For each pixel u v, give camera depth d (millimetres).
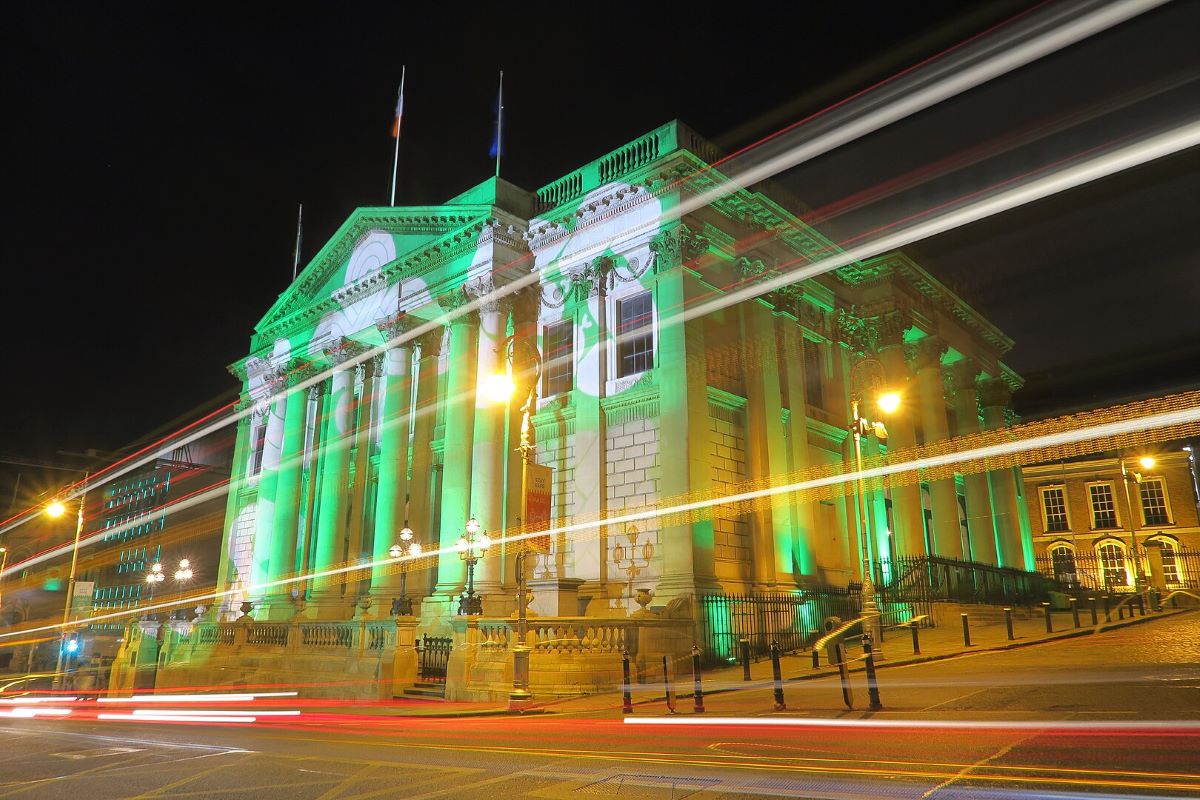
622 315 30125
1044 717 11461
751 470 29312
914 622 21656
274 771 10430
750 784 8250
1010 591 37250
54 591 81500
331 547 37250
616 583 27031
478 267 32906
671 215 28578
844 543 33375
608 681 19609
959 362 45156
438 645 24172
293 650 28844
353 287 39062
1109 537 54375
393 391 36031
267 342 46812
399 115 42219
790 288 33469
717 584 25578
